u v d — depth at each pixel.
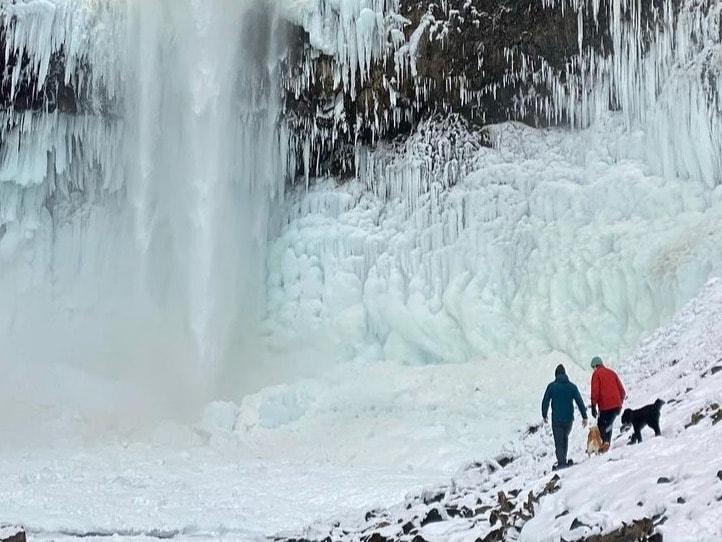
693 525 7.21
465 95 25.14
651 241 21.19
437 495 12.84
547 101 24.70
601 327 21.67
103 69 24.67
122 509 15.04
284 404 22.98
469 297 23.67
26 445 21.08
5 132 24.72
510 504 10.35
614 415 11.32
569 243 22.70
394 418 21.69
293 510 14.96
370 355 24.73
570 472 10.23
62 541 12.73
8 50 23.61
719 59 21.00
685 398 11.61
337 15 24.55
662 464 8.98
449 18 24.11
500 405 21.47
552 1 23.16
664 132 21.88
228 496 16.11
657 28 22.23
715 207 20.72
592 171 23.16
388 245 25.25
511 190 24.22
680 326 16.03
